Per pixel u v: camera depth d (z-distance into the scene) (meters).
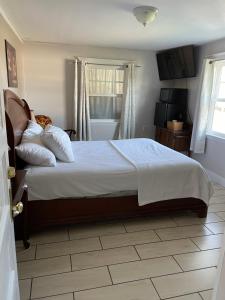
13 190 1.49
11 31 3.35
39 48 4.55
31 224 2.24
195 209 2.70
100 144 3.45
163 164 2.55
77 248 2.16
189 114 4.65
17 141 2.49
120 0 2.30
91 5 2.46
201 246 2.24
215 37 3.60
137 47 4.68
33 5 2.49
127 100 5.02
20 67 4.25
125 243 2.25
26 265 1.93
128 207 2.49
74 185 2.25
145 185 2.45
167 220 2.68
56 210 2.29
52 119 4.93
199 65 4.27
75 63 4.66
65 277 1.82
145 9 2.42
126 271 1.90
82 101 4.83
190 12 2.53
